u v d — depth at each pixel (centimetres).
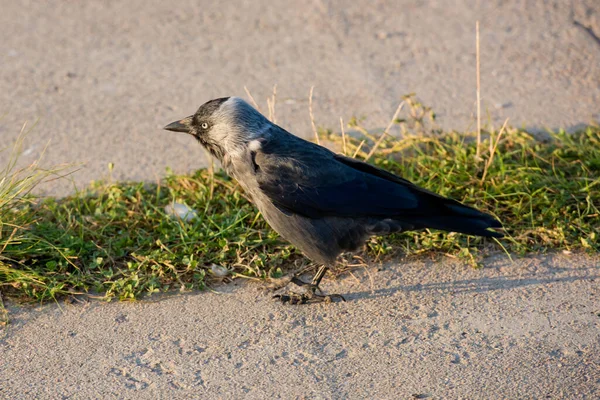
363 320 925
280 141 991
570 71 1477
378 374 836
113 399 807
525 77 1461
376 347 877
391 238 1064
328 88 1445
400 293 973
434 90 1430
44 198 1142
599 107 1362
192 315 935
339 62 1523
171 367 852
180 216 1104
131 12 1703
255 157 978
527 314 925
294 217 957
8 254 1002
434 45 1570
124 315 935
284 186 950
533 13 1672
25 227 1048
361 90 1437
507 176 1166
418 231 1071
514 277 995
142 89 1452
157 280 981
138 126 1350
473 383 818
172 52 1562
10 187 1058
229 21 1667
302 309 948
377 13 1688
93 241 1055
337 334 902
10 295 961
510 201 1125
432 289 977
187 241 1048
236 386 823
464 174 1166
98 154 1274
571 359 848
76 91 1446
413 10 1698
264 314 938
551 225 1074
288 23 1659
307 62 1526
